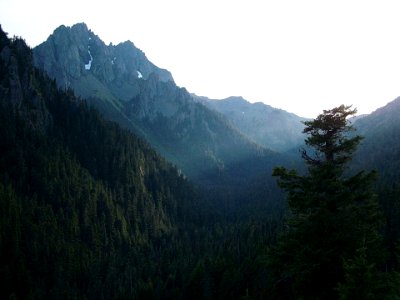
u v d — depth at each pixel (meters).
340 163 21.83
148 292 88.50
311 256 20.50
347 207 20.73
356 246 20.16
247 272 82.81
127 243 138.62
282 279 22.88
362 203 21.52
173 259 124.56
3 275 87.25
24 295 87.06
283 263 22.11
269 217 155.62
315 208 21.28
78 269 106.19
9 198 108.75
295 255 21.22
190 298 85.88
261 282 71.56
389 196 84.38
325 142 22.06
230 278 80.75
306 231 21.14
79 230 126.56
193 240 156.75
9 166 129.25
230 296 78.12
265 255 23.06
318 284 21.11
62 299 91.06
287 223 22.12
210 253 118.88
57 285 94.44
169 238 158.38
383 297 18.50
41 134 152.12
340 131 21.84
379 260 20.95
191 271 96.50
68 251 109.56
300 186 21.66
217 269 86.81
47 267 100.19
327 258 20.23
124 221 145.75
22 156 132.62
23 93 162.00
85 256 114.88
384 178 136.00
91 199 141.25
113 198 158.50
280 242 22.28
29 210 114.12
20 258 93.88
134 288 94.25
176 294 86.50
